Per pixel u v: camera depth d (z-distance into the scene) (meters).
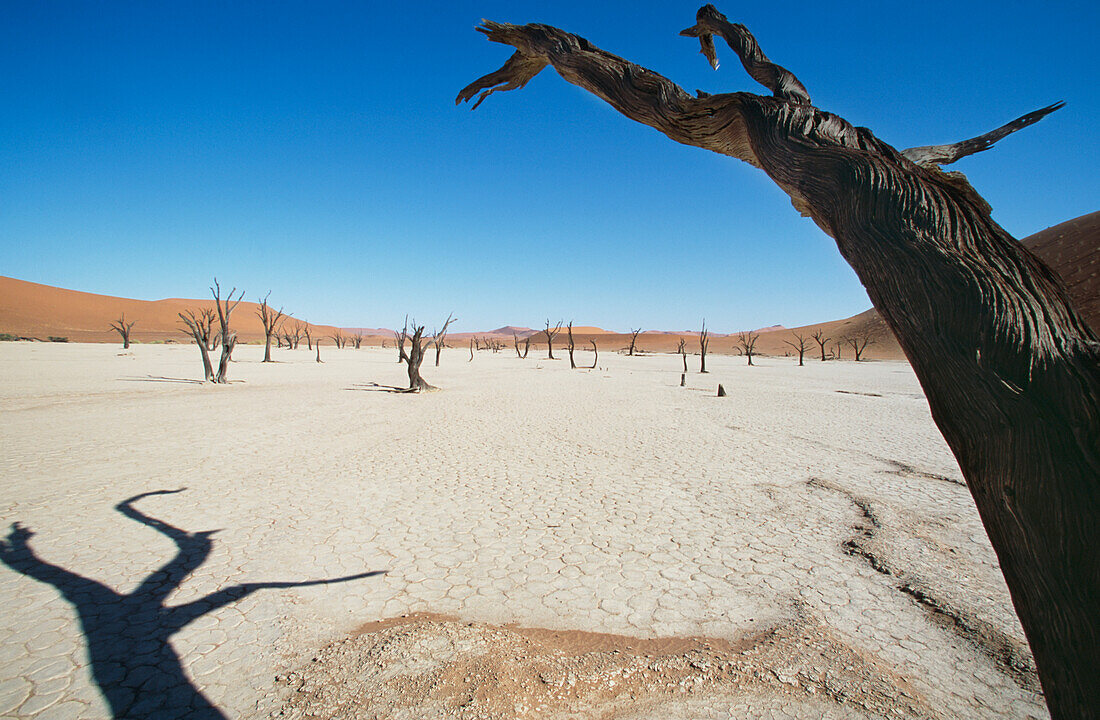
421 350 23.42
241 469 9.07
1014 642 3.98
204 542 5.84
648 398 21.88
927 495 7.93
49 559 5.32
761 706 3.24
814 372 45.62
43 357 38.22
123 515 6.64
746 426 14.58
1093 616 0.75
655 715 3.15
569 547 5.86
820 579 5.10
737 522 6.71
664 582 5.02
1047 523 0.79
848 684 3.47
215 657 3.73
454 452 10.80
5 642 3.89
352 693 3.30
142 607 4.42
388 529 6.33
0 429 12.16
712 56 1.86
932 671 3.63
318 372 34.56
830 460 10.33
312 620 4.25
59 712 3.16
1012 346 0.83
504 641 3.92
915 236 0.96
